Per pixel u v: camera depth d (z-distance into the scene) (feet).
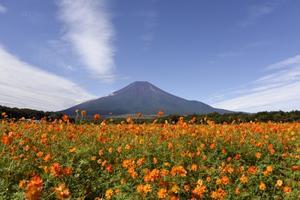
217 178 33.14
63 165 33.37
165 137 45.09
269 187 34.40
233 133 52.54
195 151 43.47
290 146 48.62
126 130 49.11
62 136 44.42
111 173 33.96
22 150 37.01
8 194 25.85
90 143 41.78
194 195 28.99
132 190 29.55
